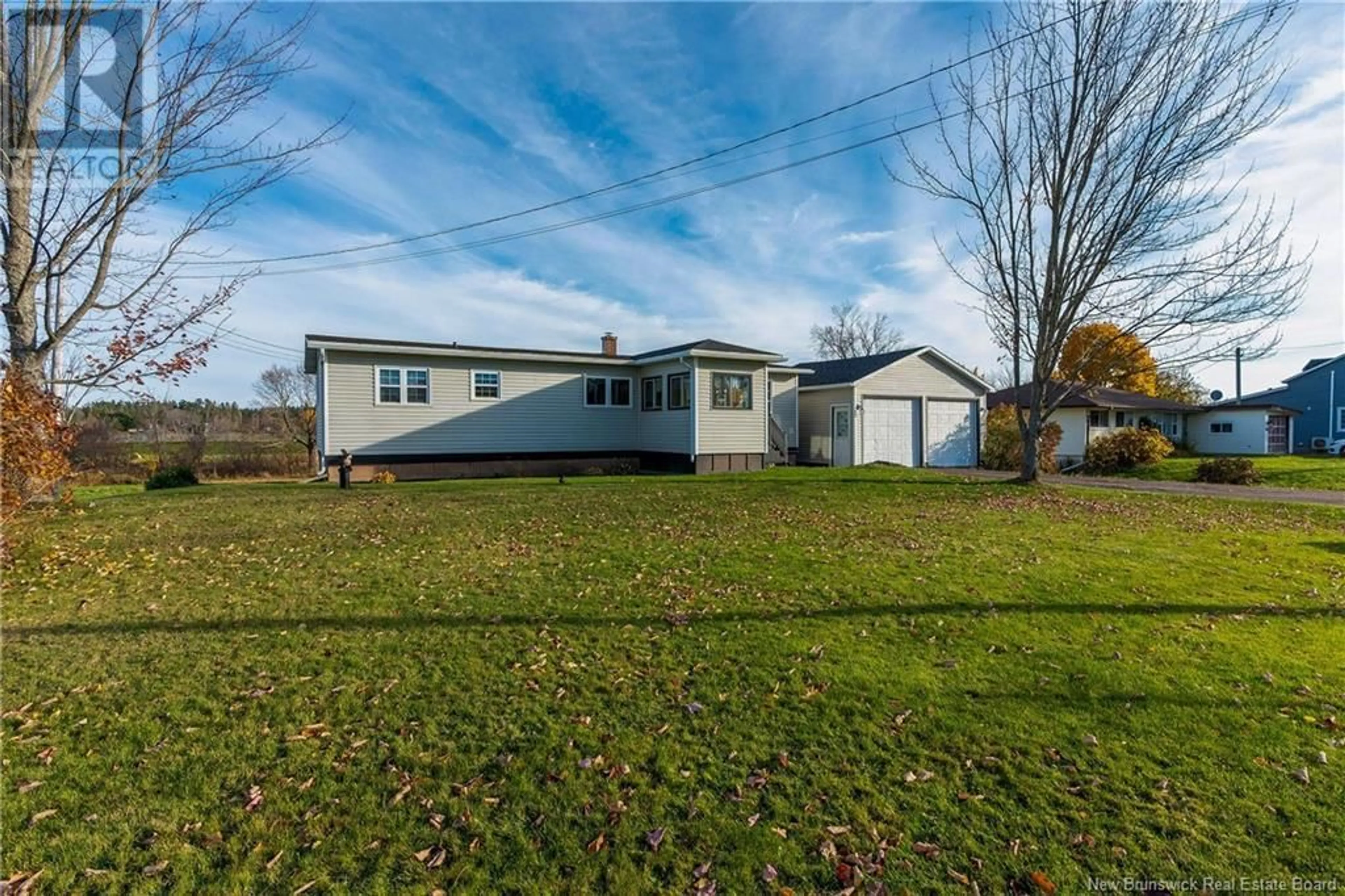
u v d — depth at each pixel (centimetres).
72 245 707
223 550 694
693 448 1736
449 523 855
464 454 1730
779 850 232
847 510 964
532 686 361
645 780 273
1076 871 220
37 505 723
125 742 302
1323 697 341
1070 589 538
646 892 213
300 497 1134
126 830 241
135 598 523
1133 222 1147
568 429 1884
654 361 1831
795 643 418
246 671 380
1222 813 248
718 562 629
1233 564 629
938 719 320
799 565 616
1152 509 998
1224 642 420
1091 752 290
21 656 402
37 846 232
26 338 719
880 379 2081
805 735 307
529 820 249
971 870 222
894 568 603
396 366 1644
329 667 385
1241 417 2830
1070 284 1234
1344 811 248
